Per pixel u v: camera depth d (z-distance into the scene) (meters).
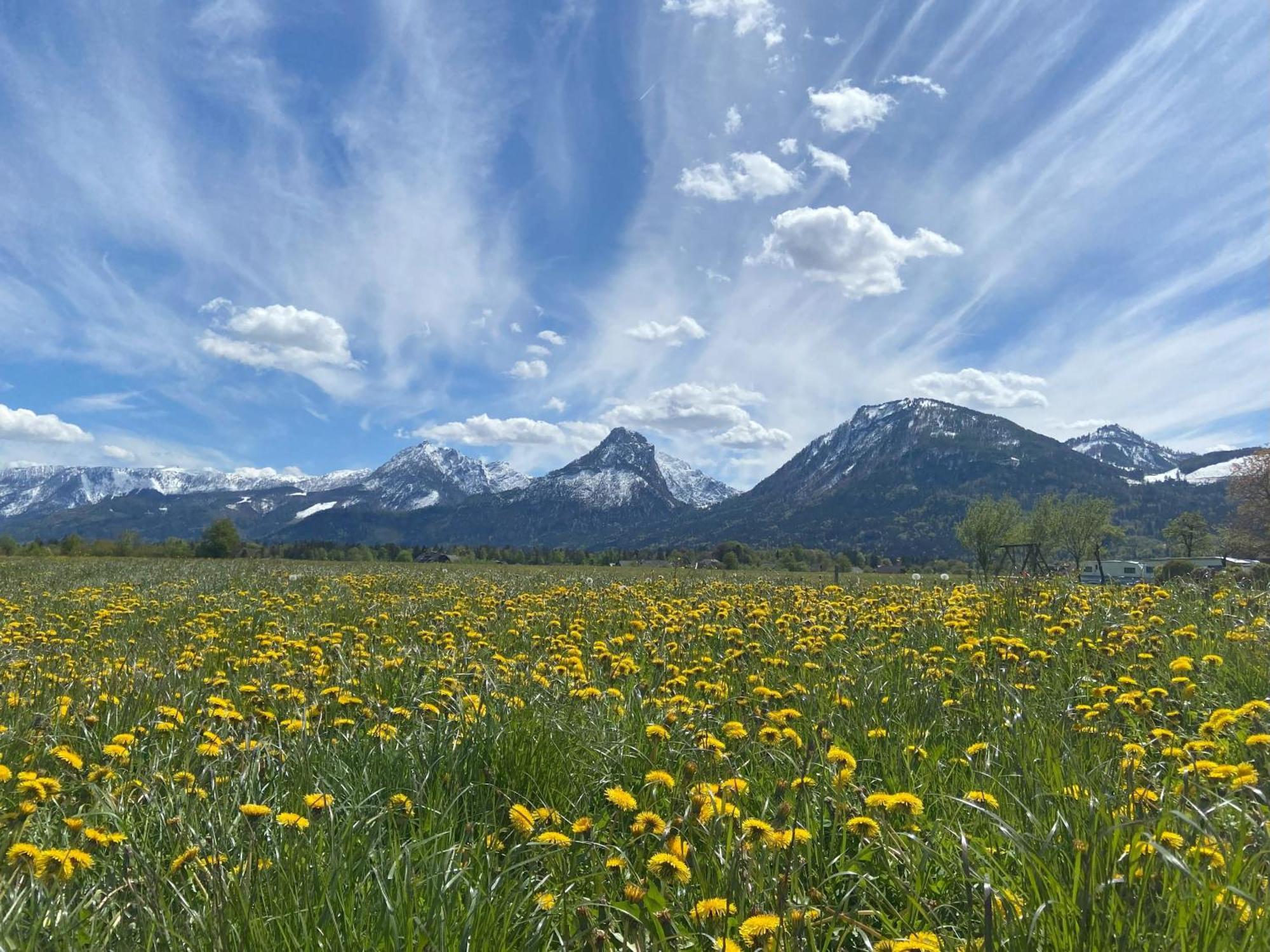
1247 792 3.42
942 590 14.19
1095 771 3.85
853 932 2.79
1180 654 6.75
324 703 5.72
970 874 2.74
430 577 28.84
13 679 7.03
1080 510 92.50
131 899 2.92
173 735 5.04
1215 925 2.32
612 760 4.64
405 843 3.20
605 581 23.95
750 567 90.19
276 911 2.78
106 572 32.78
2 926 2.54
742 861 2.86
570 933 2.84
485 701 5.48
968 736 4.77
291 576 26.59
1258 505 61.88
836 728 5.05
